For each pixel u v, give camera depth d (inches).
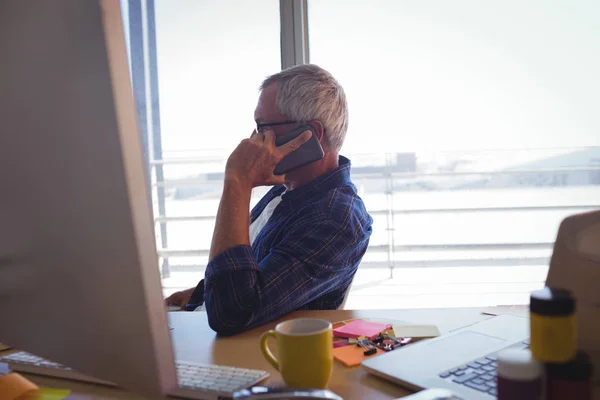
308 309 50.7
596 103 144.6
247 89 100.7
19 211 18.5
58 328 19.1
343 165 56.0
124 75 14.7
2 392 25.9
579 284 23.7
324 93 52.9
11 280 20.3
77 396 28.4
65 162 16.1
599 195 150.5
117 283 16.0
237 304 40.8
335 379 30.4
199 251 138.7
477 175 159.9
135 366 16.6
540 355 18.6
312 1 93.3
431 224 164.7
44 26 15.6
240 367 33.6
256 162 47.6
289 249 46.5
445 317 43.5
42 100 16.2
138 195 15.1
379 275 163.6
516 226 159.6
